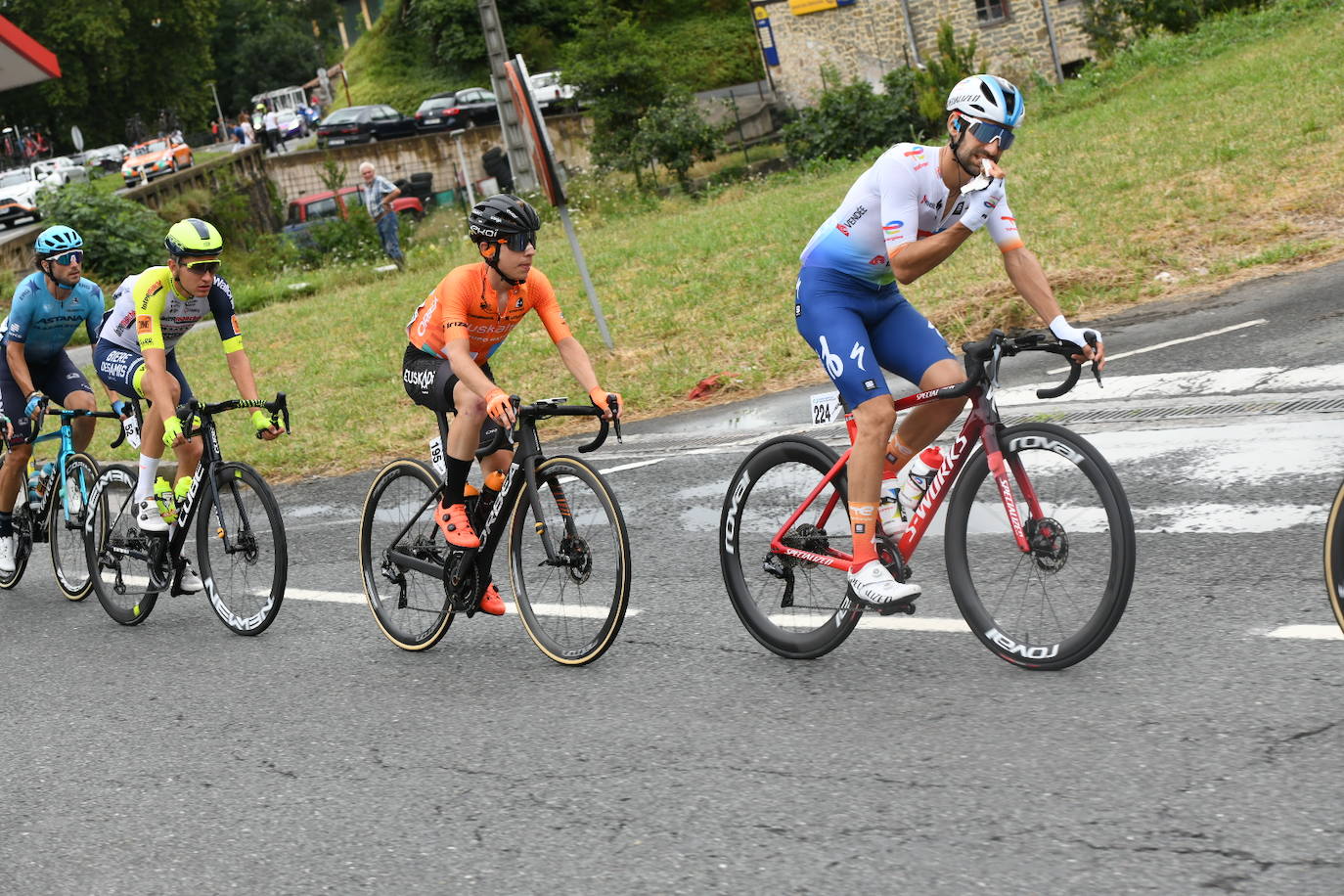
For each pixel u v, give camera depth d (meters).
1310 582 4.18
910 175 3.81
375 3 98.06
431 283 18.02
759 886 2.90
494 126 46.16
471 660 4.84
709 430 8.23
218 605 5.68
